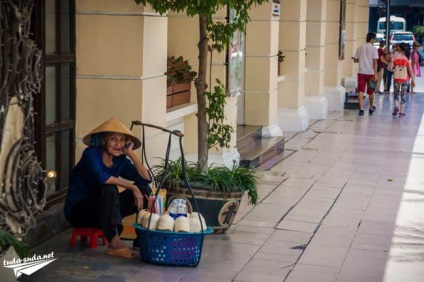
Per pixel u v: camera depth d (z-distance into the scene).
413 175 17.17
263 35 19.59
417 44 36.88
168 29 15.52
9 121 8.70
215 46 12.09
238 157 16.89
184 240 9.88
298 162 18.39
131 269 9.83
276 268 10.19
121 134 10.28
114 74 11.84
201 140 12.09
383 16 72.56
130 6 11.70
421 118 27.39
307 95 26.30
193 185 11.17
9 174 8.73
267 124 19.89
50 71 11.21
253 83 19.78
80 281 9.32
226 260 10.41
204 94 12.03
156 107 12.41
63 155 11.77
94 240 10.57
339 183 16.05
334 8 28.45
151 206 10.05
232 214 11.58
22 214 8.88
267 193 14.80
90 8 11.78
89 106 11.95
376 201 14.48
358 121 26.25
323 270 10.19
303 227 12.35
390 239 11.84
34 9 10.54
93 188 10.33
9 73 8.55
